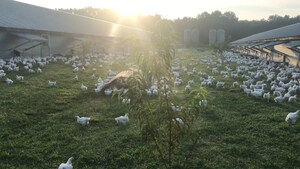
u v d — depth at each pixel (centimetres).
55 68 2495
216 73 2388
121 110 1150
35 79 1856
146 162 695
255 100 1327
